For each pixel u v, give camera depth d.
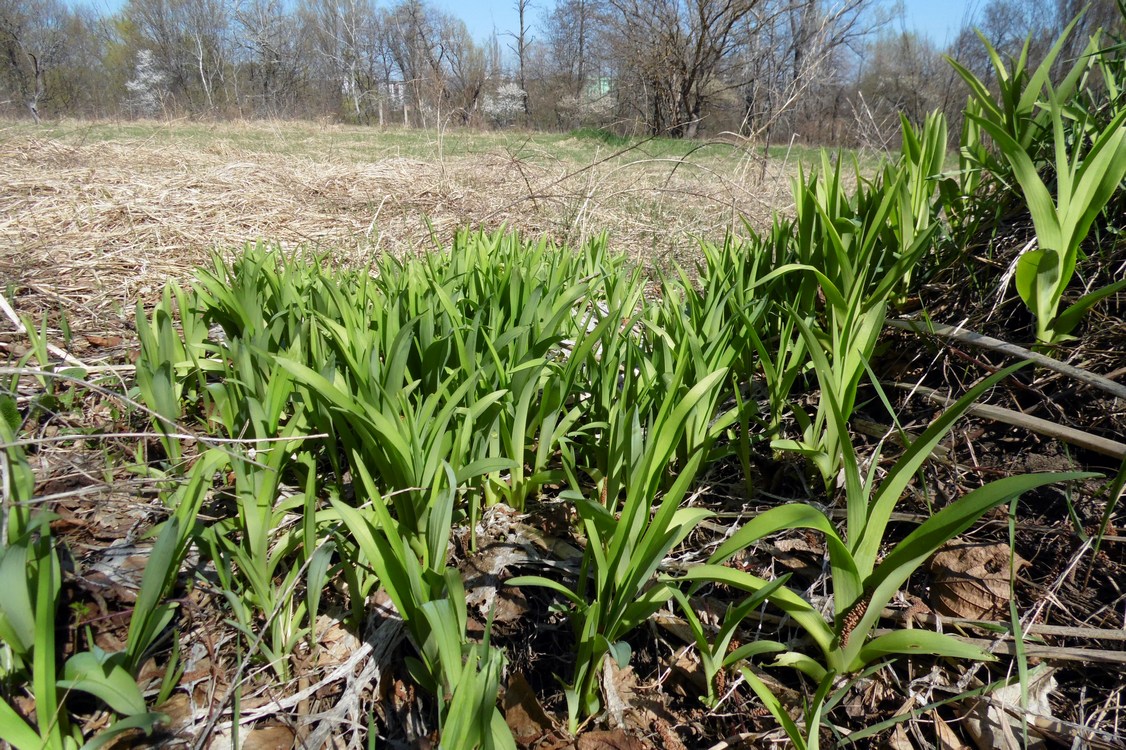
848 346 1.60
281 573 1.54
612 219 4.74
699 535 1.73
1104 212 1.96
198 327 2.23
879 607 1.17
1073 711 1.26
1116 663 1.28
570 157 8.88
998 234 2.11
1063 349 1.74
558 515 1.79
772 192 5.32
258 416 1.41
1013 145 1.57
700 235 4.29
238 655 1.23
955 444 1.76
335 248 4.08
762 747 1.26
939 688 1.29
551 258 2.92
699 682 1.39
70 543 1.56
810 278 2.02
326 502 1.70
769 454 1.94
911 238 1.96
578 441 1.97
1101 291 1.57
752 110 5.67
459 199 5.19
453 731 0.98
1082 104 2.21
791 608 1.24
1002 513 1.57
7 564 1.00
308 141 10.19
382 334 1.79
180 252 3.77
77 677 1.04
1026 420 1.65
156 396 1.67
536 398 1.93
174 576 1.27
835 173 1.94
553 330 1.92
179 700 1.27
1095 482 1.54
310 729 1.26
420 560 1.48
